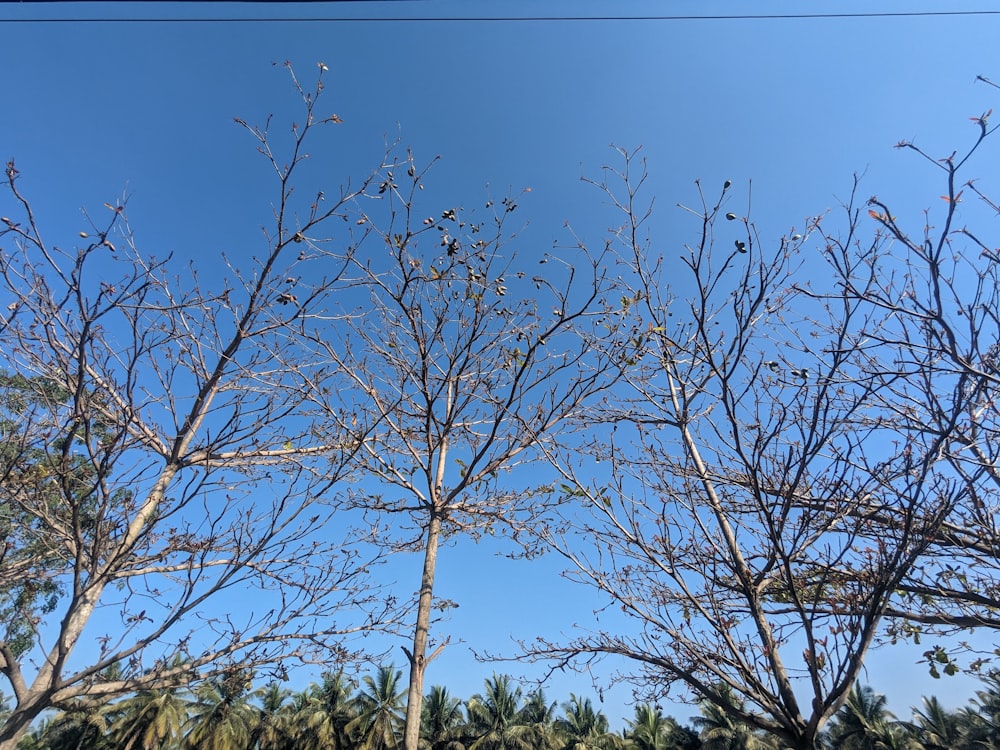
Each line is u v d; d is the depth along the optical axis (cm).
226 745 2669
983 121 337
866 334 438
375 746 2923
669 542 565
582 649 596
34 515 629
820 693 425
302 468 657
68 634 517
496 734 3234
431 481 693
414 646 589
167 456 669
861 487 460
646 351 620
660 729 3459
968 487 429
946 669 502
